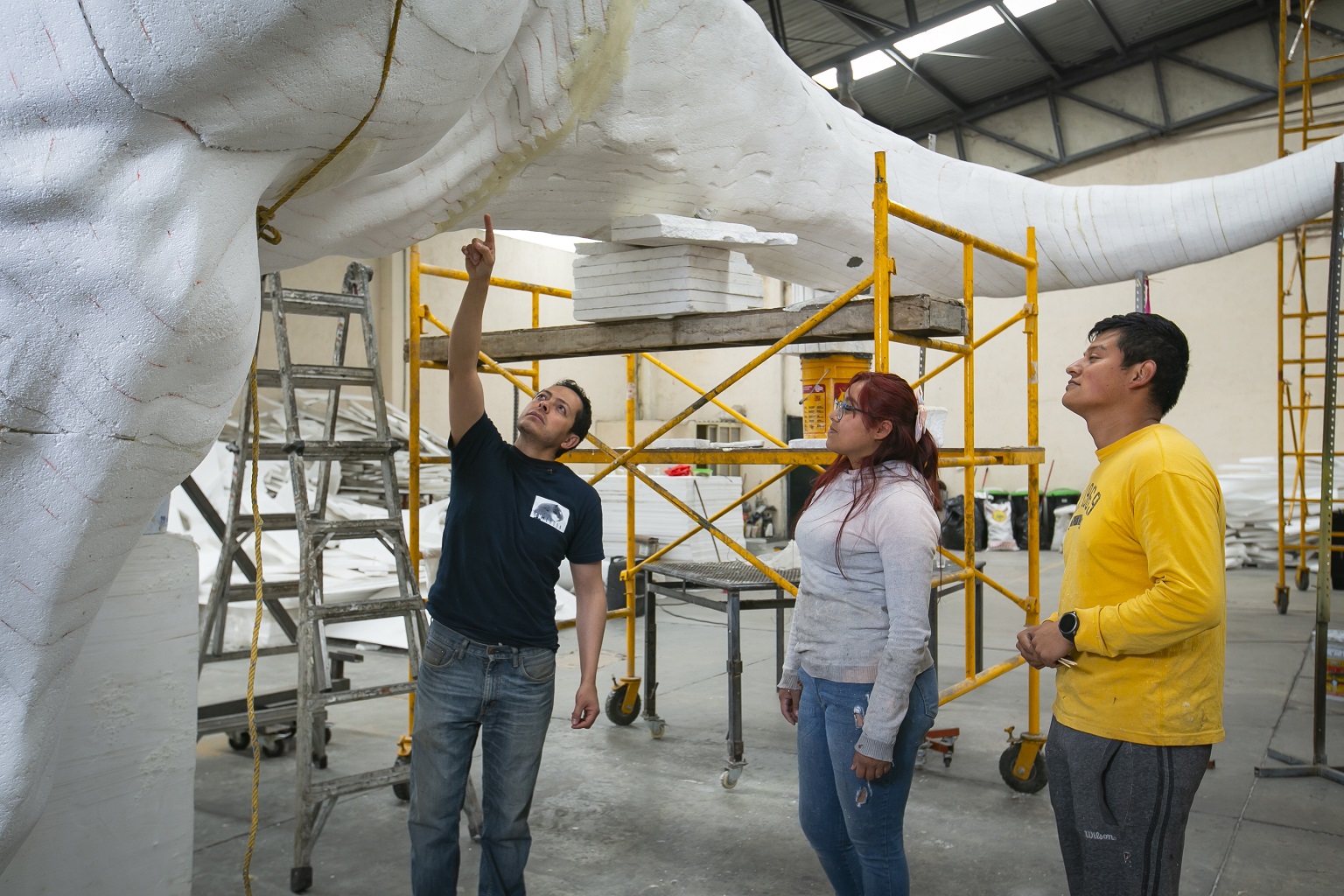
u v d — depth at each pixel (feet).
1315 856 9.93
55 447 4.88
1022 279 13.94
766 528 44.04
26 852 7.03
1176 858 5.74
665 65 8.42
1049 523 38.99
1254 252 36.22
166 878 7.99
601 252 10.94
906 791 6.80
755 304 11.41
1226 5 34.30
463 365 7.97
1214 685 5.78
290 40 4.50
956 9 31.68
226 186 4.88
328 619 9.61
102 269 4.54
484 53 5.71
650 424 46.96
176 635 8.06
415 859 7.63
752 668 18.83
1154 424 6.18
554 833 10.53
